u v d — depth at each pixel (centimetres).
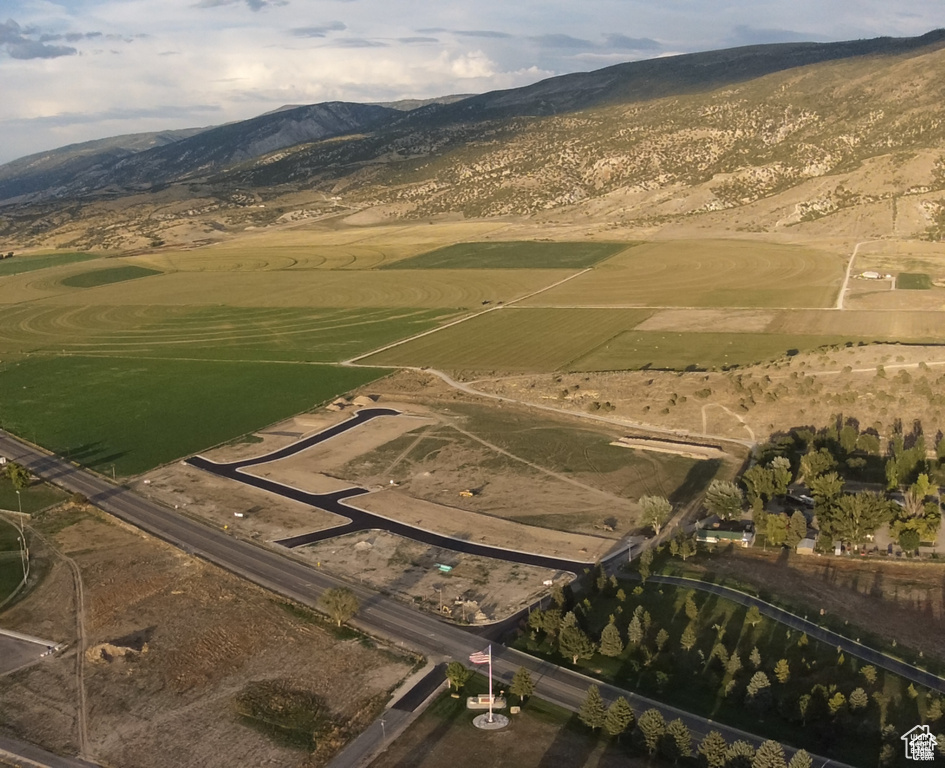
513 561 13262
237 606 12219
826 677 10025
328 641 11300
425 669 10588
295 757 9131
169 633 11600
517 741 9212
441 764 8900
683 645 10712
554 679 10344
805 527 13362
